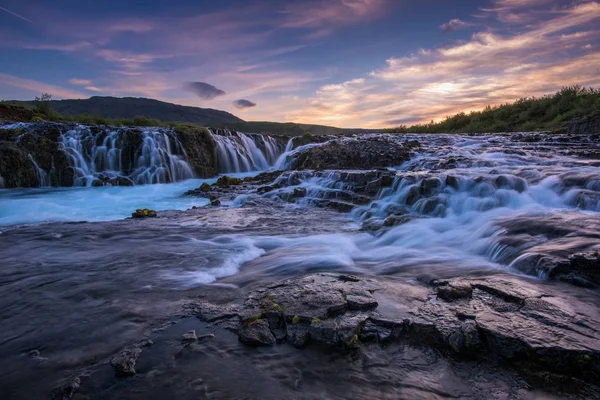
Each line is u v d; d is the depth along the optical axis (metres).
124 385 2.57
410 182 9.41
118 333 3.28
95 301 3.97
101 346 3.08
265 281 4.52
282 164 19.86
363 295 3.74
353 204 9.78
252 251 6.03
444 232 6.54
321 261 5.29
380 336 3.07
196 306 3.78
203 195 13.50
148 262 5.38
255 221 8.55
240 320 3.38
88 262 5.39
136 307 3.79
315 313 3.33
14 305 3.90
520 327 2.99
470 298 3.66
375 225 7.43
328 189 11.08
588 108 21.91
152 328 3.35
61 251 6.01
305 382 2.58
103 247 6.28
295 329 3.15
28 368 2.81
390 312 3.44
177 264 5.28
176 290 4.26
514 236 5.29
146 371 2.71
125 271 4.97
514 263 4.57
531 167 10.10
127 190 14.99
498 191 7.80
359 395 2.45
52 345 3.12
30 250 6.08
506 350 2.79
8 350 3.05
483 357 2.83
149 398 2.43
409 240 6.32
